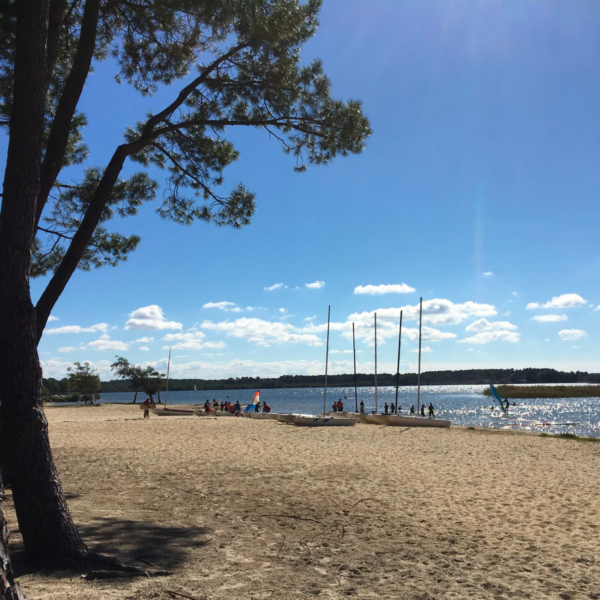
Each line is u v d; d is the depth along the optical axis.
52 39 7.41
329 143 9.22
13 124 5.17
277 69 8.54
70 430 25.16
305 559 5.95
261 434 23.88
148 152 10.08
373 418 31.61
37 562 4.85
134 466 13.36
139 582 4.72
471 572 5.81
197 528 7.07
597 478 12.66
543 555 6.59
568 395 86.88
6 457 4.93
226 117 9.49
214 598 4.50
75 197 10.11
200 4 7.83
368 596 4.84
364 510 8.90
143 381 71.75
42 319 6.51
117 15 8.82
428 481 12.05
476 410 62.97
